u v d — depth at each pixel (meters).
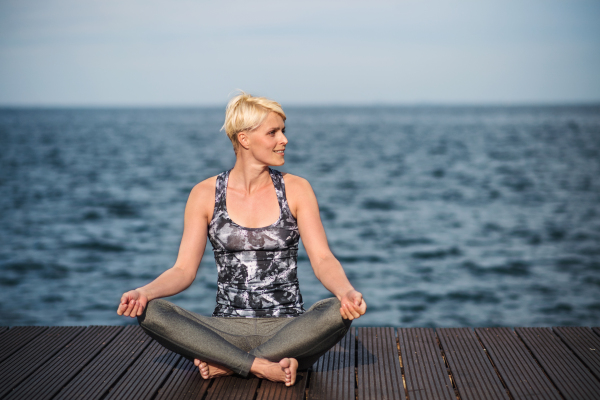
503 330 2.93
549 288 8.71
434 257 10.84
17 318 7.34
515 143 46.62
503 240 12.30
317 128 86.06
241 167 2.45
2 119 137.50
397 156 35.88
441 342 2.77
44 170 27.45
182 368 2.51
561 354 2.58
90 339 2.87
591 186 21.27
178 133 70.81
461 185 22.06
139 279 9.29
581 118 116.50
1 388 2.29
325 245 2.40
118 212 16.00
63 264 10.24
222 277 2.44
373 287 8.85
